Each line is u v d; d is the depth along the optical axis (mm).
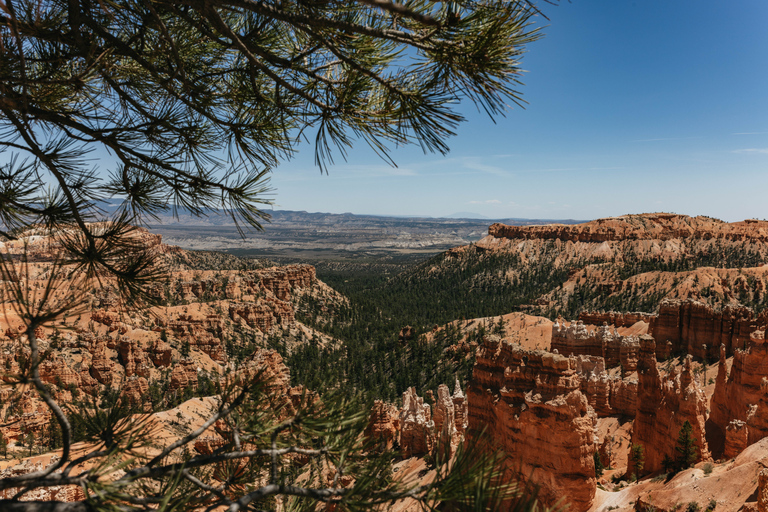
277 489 5059
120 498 4367
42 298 4426
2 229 6836
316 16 5680
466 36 5418
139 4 6629
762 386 32562
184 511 5023
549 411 23719
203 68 7633
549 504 23188
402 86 6133
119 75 7723
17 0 6102
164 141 7379
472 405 33312
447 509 5016
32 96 6703
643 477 36188
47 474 4281
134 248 7176
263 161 7895
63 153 6953
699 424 32875
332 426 5781
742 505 23516
